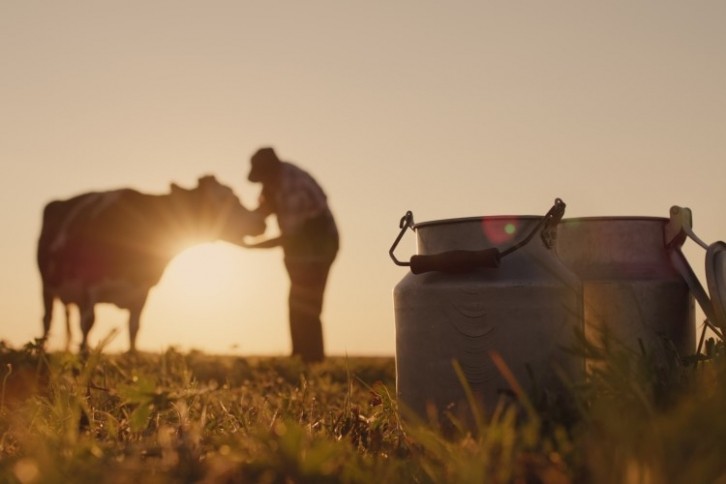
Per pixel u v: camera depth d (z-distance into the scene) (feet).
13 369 13.53
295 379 20.89
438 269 9.36
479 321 9.15
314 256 32.81
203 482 6.57
